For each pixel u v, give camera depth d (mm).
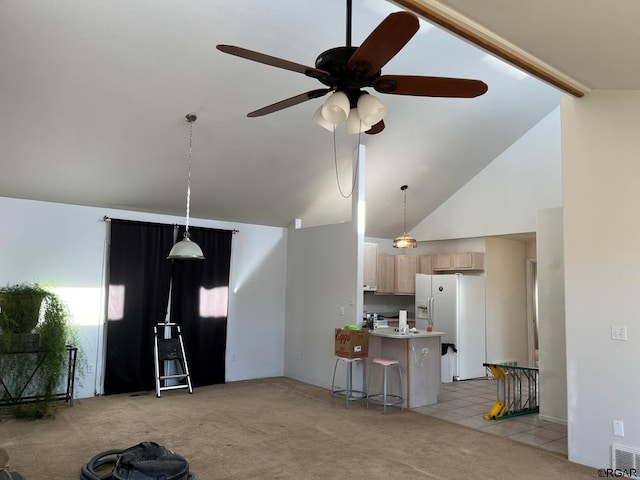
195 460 3656
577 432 3758
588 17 2369
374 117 2502
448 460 3770
